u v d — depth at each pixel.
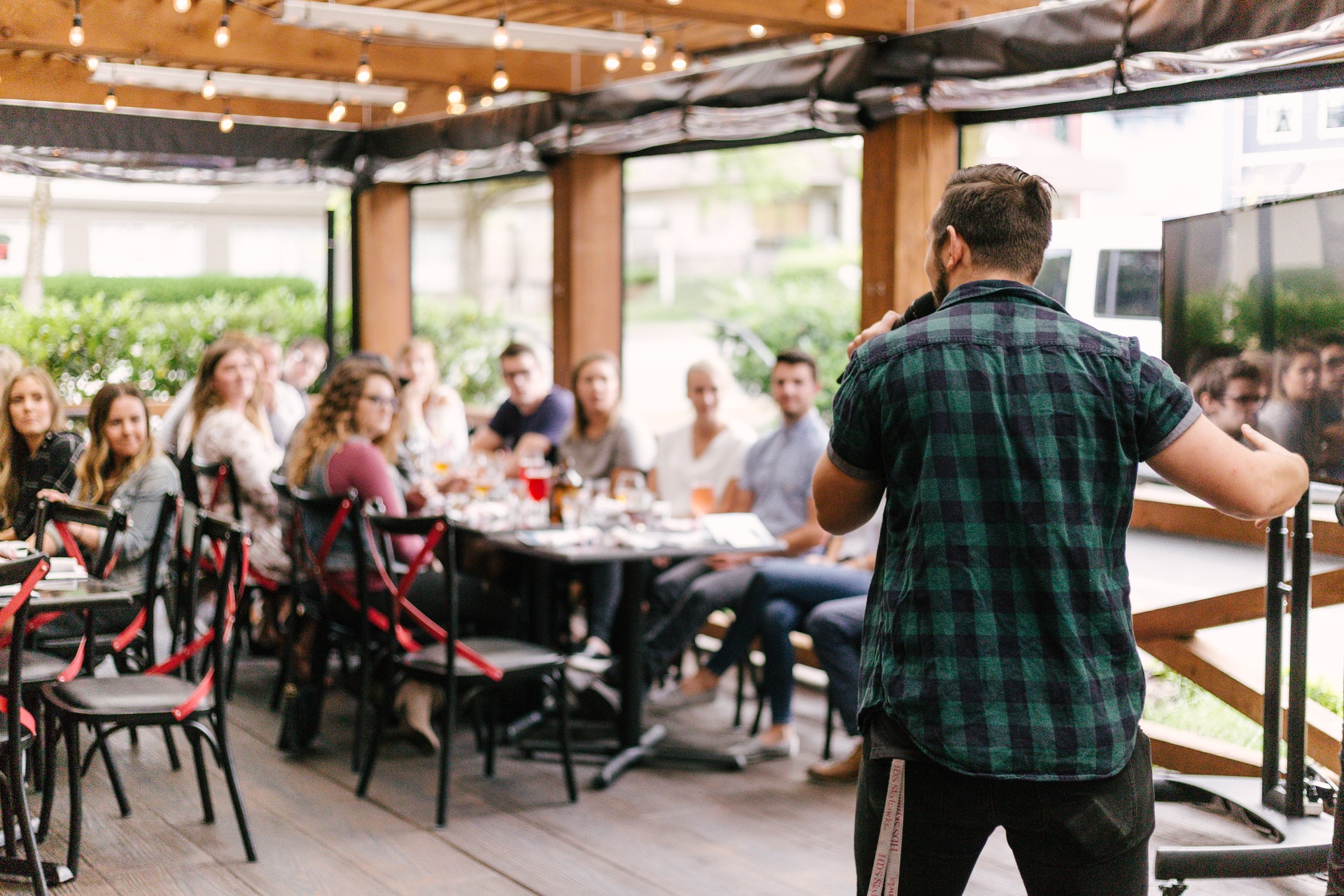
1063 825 1.76
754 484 5.12
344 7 5.00
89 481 4.40
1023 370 1.80
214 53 5.72
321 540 4.60
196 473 5.40
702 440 5.34
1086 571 1.77
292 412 7.09
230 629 5.44
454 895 3.42
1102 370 1.80
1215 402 3.30
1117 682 1.78
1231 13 4.01
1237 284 3.20
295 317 8.52
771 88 5.58
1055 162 4.88
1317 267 2.93
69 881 3.45
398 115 7.84
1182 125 4.43
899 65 5.04
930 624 1.79
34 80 6.78
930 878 1.81
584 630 6.24
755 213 18.12
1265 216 3.09
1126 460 1.80
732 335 9.94
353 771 4.49
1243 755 4.09
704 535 4.52
